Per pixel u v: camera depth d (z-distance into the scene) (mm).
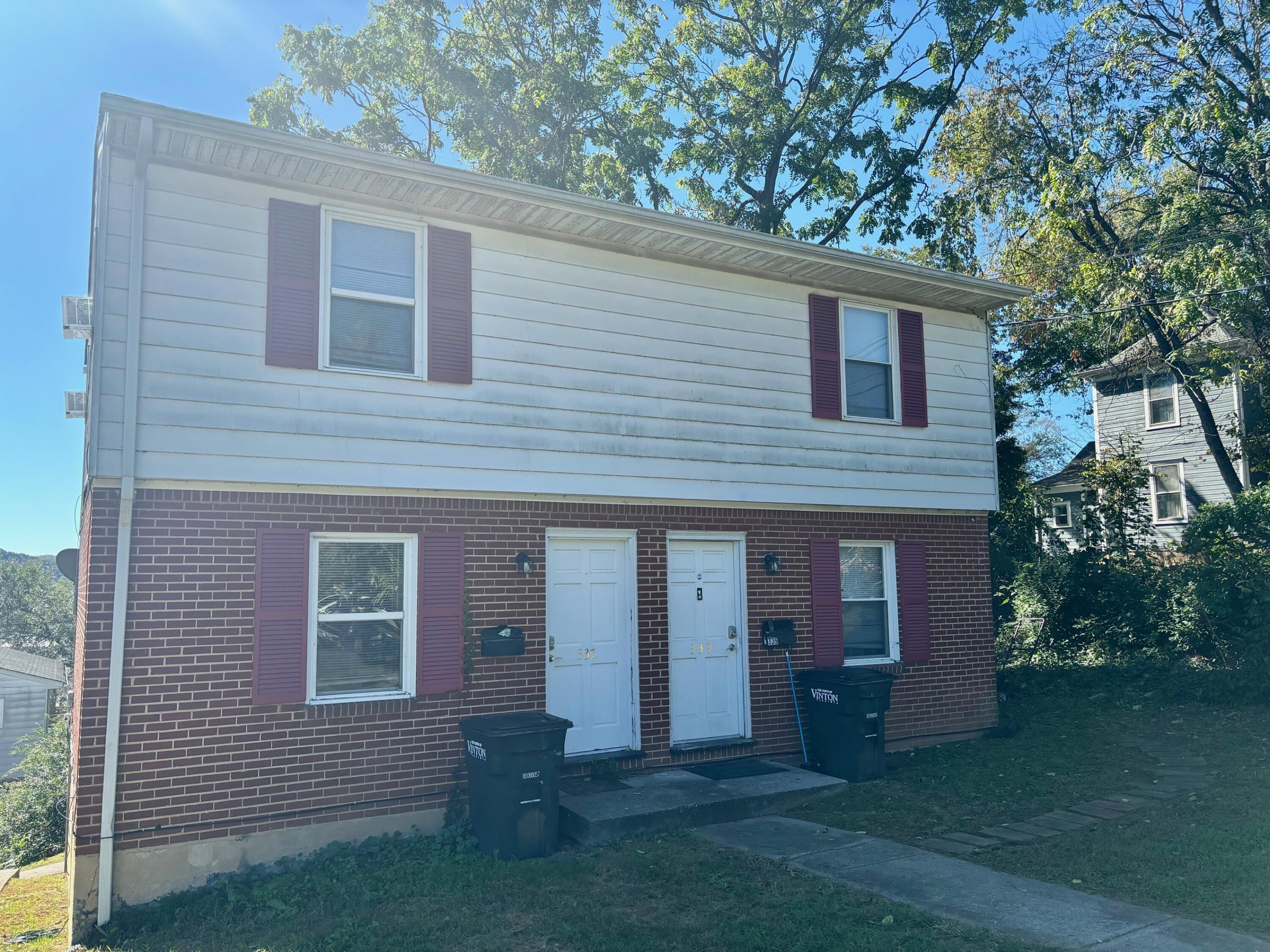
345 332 7871
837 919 5570
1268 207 15391
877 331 11398
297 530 7449
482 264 8594
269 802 7078
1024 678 15016
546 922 5719
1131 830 7238
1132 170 16141
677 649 9656
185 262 7184
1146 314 17391
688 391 9711
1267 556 13805
